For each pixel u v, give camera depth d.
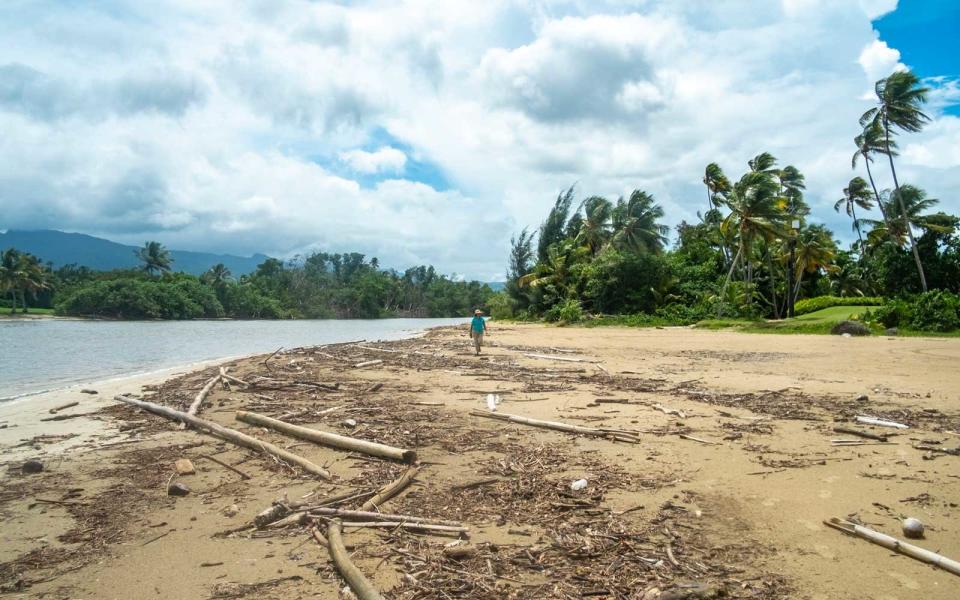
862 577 4.03
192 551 4.57
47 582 4.09
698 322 40.84
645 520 5.09
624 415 9.65
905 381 13.55
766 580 3.99
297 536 4.86
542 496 5.71
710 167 47.19
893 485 5.98
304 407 10.59
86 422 9.80
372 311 124.19
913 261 45.06
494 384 13.50
